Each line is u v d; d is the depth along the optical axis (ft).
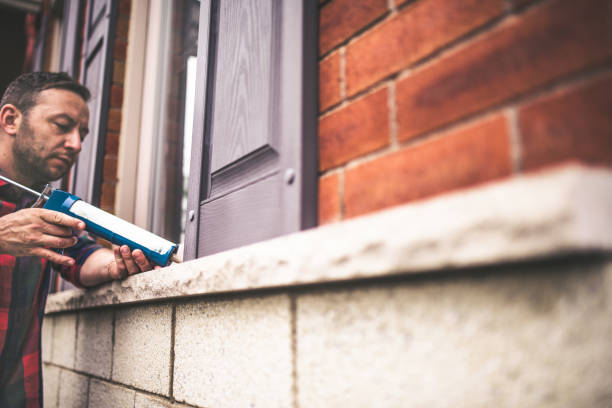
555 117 1.46
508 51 1.63
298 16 2.56
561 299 1.30
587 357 1.23
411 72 2.00
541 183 1.21
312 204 2.41
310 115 2.49
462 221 1.40
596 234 1.15
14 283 4.16
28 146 4.20
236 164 3.16
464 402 1.52
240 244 2.94
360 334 1.92
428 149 1.87
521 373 1.38
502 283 1.45
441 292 1.64
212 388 2.82
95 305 4.35
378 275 1.70
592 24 1.39
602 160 1.32
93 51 7.29
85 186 6.63
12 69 10.91
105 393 4.25
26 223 3.46
